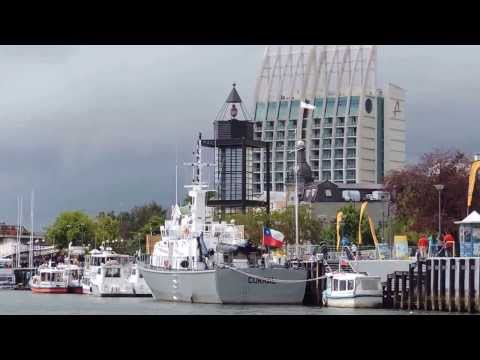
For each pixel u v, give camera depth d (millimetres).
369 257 171125
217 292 149625
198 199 160500
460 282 130375
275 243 156875
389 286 145625
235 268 148750
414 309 140125
